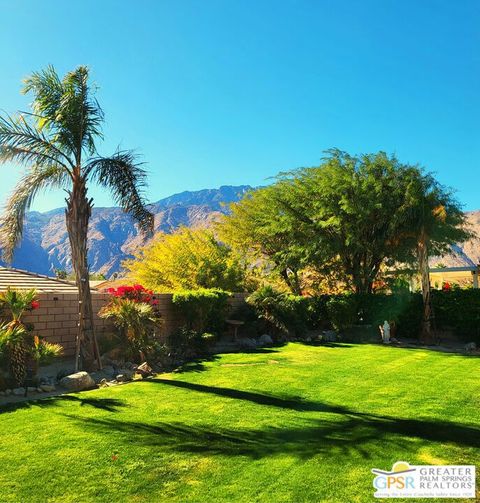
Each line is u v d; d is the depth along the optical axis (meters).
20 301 9.27
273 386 8.76
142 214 11.72
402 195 18.47
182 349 12.73
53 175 11.09
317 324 19.75
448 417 6.61
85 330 10.45
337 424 6.25
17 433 5.79
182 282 21.62
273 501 4.06
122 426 6.12
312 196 20.64
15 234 10.75
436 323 17.94
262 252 24.75
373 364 11.43
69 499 4.09
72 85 10.81
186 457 5.03
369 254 20.03
